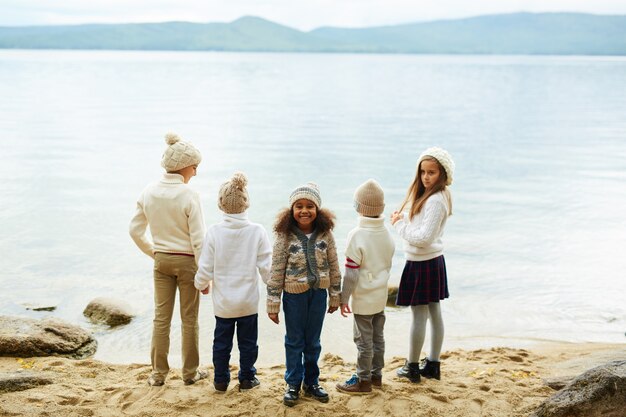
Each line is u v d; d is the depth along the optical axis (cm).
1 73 9706
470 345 691
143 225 452
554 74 12606
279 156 2372
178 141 447
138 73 11000
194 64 17125
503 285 925
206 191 1652
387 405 409
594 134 3234
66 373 490
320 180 1853
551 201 1584
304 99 5756
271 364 613
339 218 1338
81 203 1470
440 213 426
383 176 1947
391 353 652
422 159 438
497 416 398
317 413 397
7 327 607
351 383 438
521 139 3016
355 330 433
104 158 2270
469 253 1105
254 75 11100
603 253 1109
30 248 1076
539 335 729
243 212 427
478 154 2503
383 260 423
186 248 441
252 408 404
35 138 2792
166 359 455
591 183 1864
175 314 756
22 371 484
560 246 1158
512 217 1402
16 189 1628
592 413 366
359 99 5819
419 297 440
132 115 4034
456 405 415
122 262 1000
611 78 10838
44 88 6581
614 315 802
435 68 16250
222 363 430
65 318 761
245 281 424
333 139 2953
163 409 404
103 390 441
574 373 517
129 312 764
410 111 4597
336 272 418
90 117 3822
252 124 3619
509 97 6206
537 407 407
